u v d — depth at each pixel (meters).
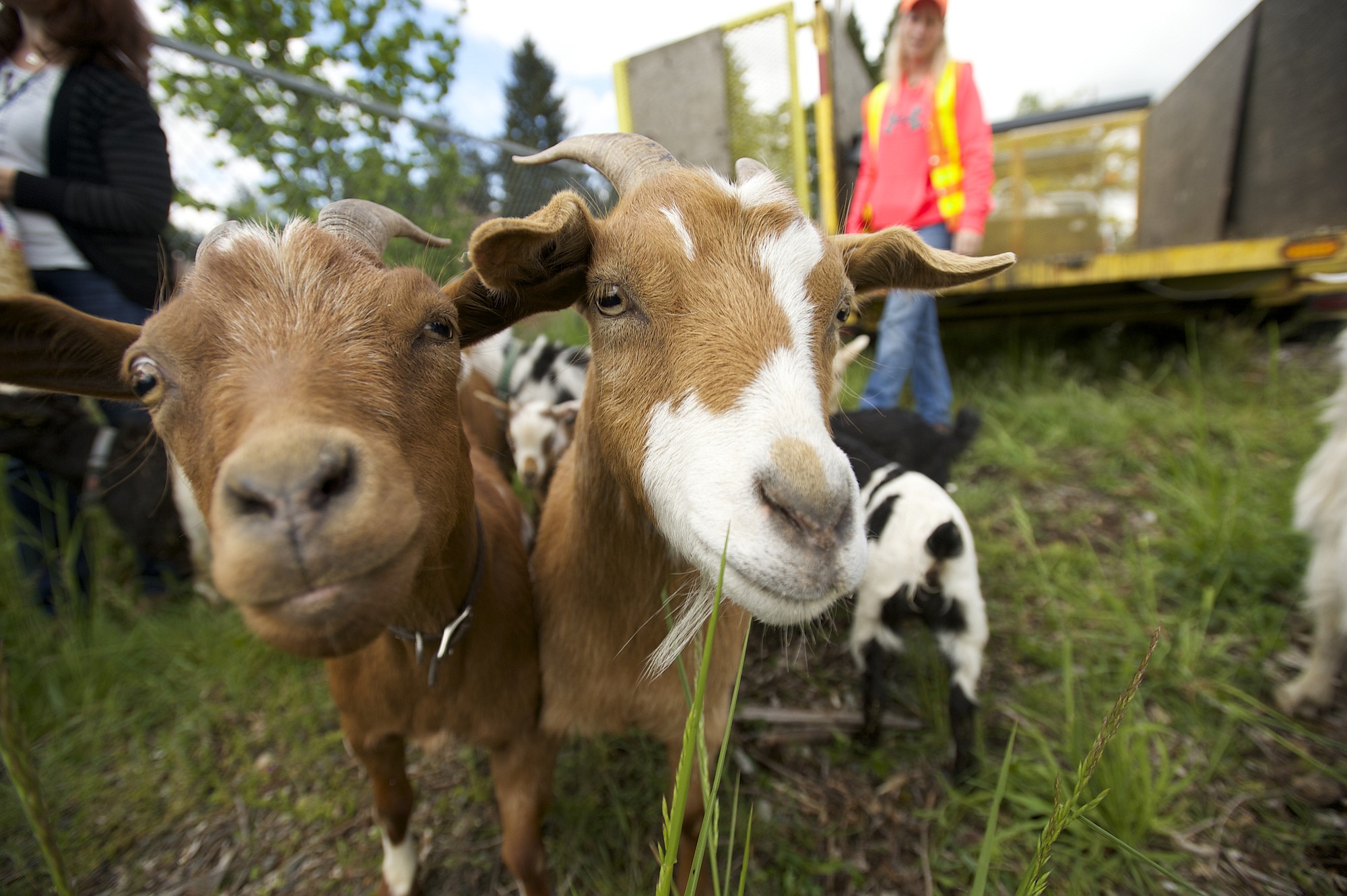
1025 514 4.34
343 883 2.34
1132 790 2.25
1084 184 8.86
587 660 2.02
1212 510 3.66
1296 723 2.66
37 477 3.65
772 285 1.40
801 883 2.22
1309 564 3.15
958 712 2.56
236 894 2.33
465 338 1.90
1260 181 6.72
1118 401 5.90
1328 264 5.40
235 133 4.97
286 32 5.92
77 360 1.53
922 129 4.28
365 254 1.53
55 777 2.76
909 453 3.62
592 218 1.52
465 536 1.69
